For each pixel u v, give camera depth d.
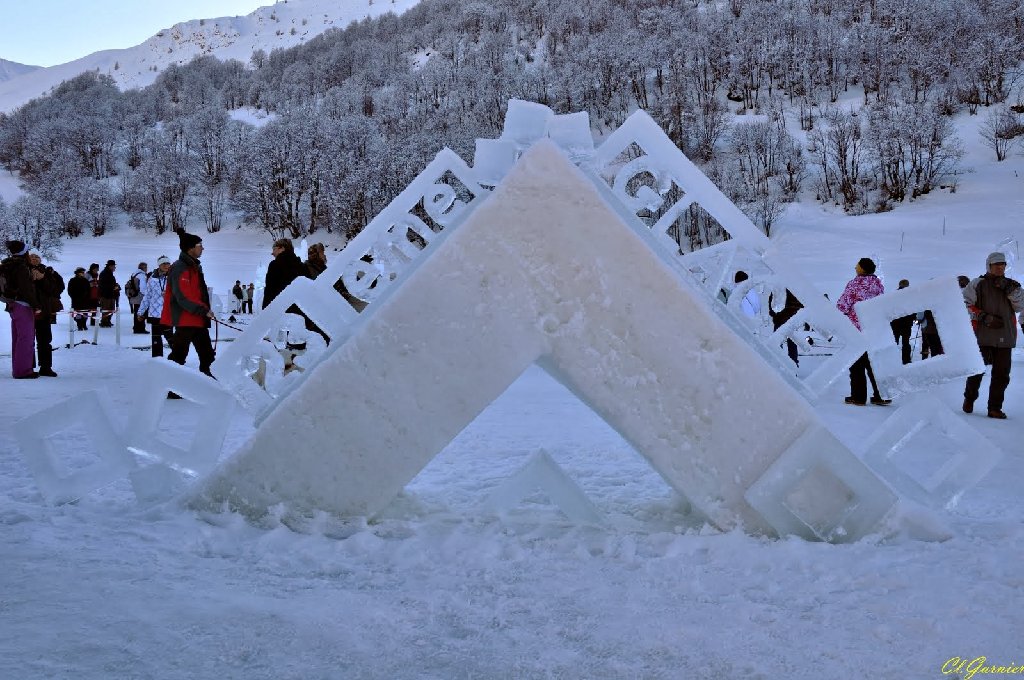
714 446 3.30
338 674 1.83
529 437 6.53
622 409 3.29
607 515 3.70
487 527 3.42
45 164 155.50
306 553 2.97
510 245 3.29
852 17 146.12
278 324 3.79
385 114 141.00
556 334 3.29
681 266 3.92
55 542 2.93
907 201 81.50
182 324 9.26
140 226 114.62
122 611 2.15
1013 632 2.18
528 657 1.95
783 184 93.75
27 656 1.83
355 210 101.50
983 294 8.77
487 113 126.50
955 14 128.50
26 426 3.72
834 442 3.25
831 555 3.01
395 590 2.53
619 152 4.02
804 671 1.89
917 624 2.21
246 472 3.40
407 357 3.32
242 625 2.09
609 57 134.62
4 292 10.70
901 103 106.12
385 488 3.35
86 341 17.84
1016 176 81.44
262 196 106.94
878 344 3.80
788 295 10.34
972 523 3.62
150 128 169.75
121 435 3.79
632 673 1.87
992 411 8.77
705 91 128.62
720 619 2.25
